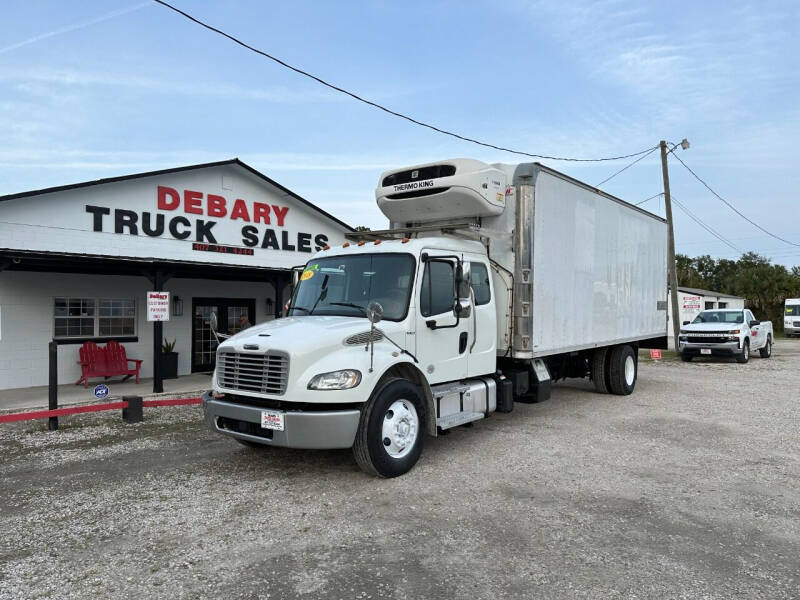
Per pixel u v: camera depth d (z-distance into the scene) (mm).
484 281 7586
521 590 3645
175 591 3660
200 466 6461
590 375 11562
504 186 7762
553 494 5449
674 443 7461
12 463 6664
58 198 13156
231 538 4477
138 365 13742
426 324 6445
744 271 51188
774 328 49625
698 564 4004
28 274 12977
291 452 7023
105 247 13898
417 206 7957
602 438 7719
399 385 5957
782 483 5809
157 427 8531
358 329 5863
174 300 15281
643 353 23828
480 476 6000
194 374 15594
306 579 3805
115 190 14062
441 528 4641
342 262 6957
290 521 4809
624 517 4875
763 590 3645
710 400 10930
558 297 8586
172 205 15109
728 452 7027
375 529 4625
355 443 5758
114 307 14359
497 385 7746
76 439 7797
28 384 12945
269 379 5598
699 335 19359
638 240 11797
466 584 3727
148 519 4891
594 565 3984
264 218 17203
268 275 15242
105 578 3848
